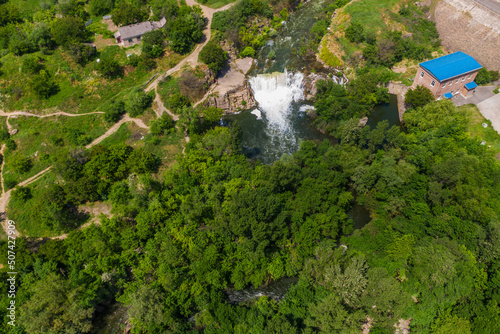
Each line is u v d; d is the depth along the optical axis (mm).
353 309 63281
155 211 80062
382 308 61531
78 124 107312
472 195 75812
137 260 77250
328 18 144625
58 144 102125
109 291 73375
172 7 137750
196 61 125375
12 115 107000
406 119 102375
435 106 97125
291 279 75375
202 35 136500
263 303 67688
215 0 155375
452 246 68812
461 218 76875
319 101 111500
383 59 123188
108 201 90125
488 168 82188
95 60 120438
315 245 74125
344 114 110188
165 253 72875
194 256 73188
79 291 68688
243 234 71812
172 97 112812
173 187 90500
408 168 84375
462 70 104188
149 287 69312
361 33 128750
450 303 65875
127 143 104062
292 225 76125
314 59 129750
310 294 67812
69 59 119062
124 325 70688
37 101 109562
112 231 79250
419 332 65000
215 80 125188
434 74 103875
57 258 75875
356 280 62812
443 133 92125
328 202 80938
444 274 63875
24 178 94500
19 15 135000
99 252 75875
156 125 106438
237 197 76250
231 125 104500
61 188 86625
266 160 103688
